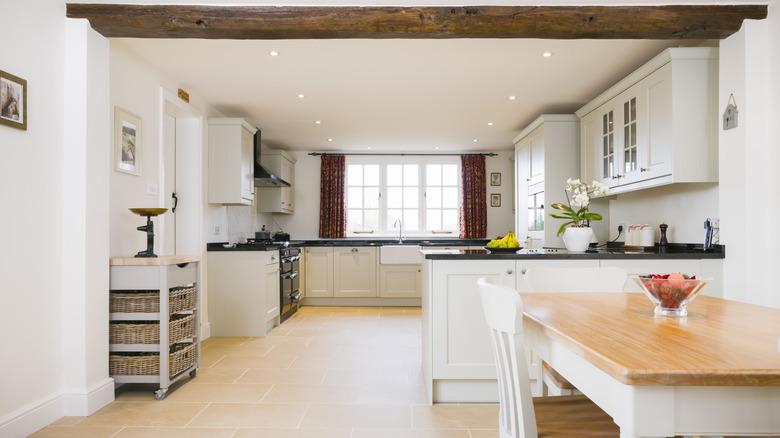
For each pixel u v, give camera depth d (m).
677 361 0.93
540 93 4.41
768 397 0.90
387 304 6.61
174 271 2.98
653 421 0.89
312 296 6.59
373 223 7.52
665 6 2.70
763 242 2.73
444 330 2.88
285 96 4.52
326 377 3.32
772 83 2.69
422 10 2.67
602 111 4.18
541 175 4.93
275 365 3.62
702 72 3.10
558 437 1.27
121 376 2.88
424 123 5.62
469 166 7.41
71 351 2.59
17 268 2.27
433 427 2.48
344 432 2.40
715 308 1.59
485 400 2.90
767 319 1.39
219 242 5.07
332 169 7.39
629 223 4.46
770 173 2.71
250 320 4.67
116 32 2.71
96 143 2.68
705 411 0.90
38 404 2.39
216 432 2.39
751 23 2.71
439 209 7.53
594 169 4.35
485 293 1.33
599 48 3.38
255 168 5.30
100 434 2.35
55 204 2.52
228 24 2.66
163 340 2.86
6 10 2.19
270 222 7.19
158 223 3.75
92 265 2.65
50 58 2.47
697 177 3.09
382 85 4.18
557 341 1.21
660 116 3.25
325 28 2.66
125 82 3.31
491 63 3.65
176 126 4.54
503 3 2.67
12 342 2.25
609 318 1.39
